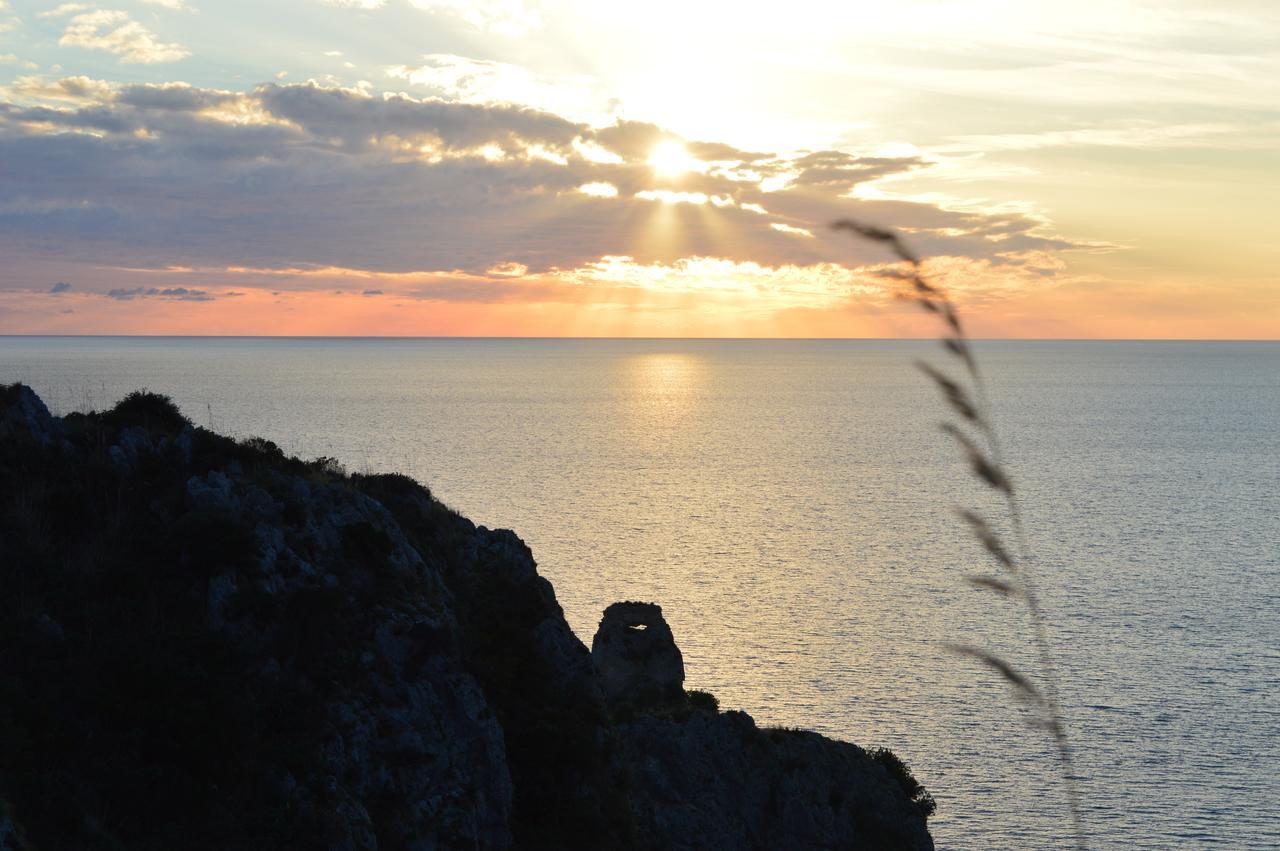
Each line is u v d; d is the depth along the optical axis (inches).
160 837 1051.9
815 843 2054.6
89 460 1471.5
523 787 1441.9
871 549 7819.9
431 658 1390.3
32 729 1082.7
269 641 1305.4
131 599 1294.3
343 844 1119.0
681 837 1868.8
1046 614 5984.3
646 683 2315.5
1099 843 3147.1
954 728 4101.9
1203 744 3983.8
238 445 1603.1
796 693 4505.4
